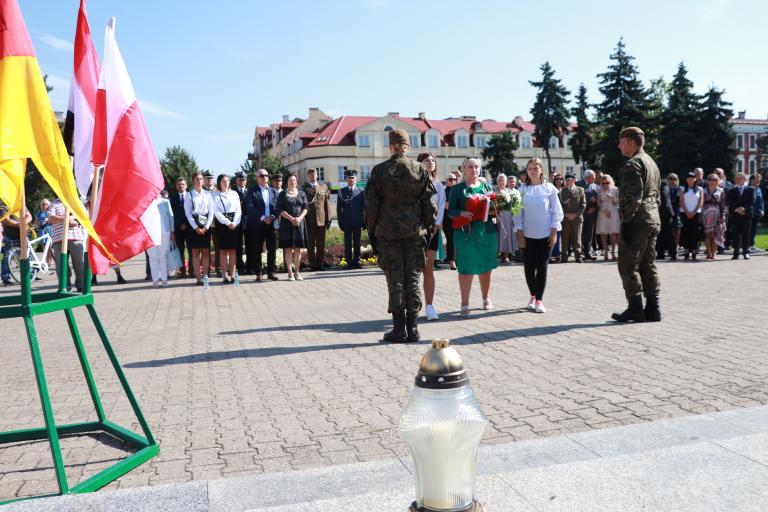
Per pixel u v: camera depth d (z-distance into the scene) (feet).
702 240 48.91
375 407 13.46
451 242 44.65
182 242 46.70
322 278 41.81
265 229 41.16
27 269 9.24
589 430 11.25
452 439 6.00
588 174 50.44
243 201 41.73
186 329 24.13
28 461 11.16
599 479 8.39
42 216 54.44
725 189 54.70
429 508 6.22
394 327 20.17
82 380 16.76
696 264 44.52
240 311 28.35
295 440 11.64
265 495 8.48
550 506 7.70
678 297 27.86
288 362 17.94
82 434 12.42
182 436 12.09
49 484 10.13
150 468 10.55
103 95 10.43
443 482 6.17
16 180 8.85
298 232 40.83
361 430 12.04
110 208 10.54
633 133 21.72
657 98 212.23
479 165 24.79
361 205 48.14
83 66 10.60
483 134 252.62
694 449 9.31
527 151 258.57
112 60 10.55
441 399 5.95
